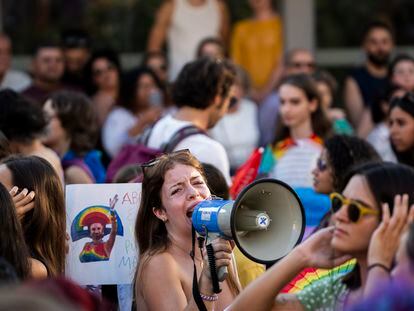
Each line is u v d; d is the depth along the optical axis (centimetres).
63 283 380
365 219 472
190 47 1417
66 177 877
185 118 823
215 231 542
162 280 597
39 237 637
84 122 924
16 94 832
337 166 752
